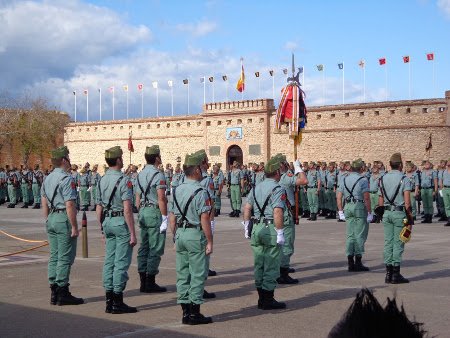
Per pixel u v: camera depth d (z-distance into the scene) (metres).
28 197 35.09
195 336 7.30
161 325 7.90
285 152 52.94
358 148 48.53
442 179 24.20
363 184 12.18
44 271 12.45
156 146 10.53
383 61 49.31
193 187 7.88
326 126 50.41
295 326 7.76
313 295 9.85
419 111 45.47
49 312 8.70
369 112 48.03
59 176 9.09
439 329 7.46
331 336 1.44
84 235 14.50
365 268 12.38
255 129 54.50
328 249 15.84
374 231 20.59
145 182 10.18
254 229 8.85
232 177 27.80
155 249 10.16
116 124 65.31
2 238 18.92
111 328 7.73
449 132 44.00
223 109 56.72
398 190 10.70
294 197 11.78
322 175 26.42
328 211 26.67
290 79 15.53
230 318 8.27
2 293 10.12
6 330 7.62
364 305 1.45
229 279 11.47
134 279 11.55
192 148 59.41
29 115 72.19
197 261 7.86
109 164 8.95
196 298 7.87
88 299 9.64
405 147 46.03
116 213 8.68
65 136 70.88
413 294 9.80
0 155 73.31
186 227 7.88
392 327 1.40
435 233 19.89
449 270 12.35
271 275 8.77
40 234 19.97
